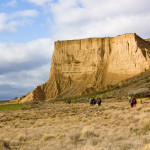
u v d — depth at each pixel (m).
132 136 11.12
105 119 19.84
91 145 10.29
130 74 94.88
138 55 94.38
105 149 9.26
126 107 29.94
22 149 10.80
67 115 26.81
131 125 13.96
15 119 24.78
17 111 35.72
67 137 12.33
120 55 102.31
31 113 30.77
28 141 12.73
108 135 12.34
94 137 11.80
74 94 103.38
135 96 45.75
